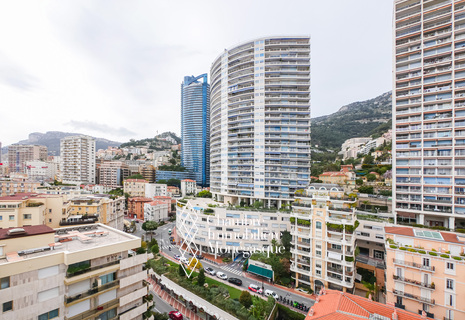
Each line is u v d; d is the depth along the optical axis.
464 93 60.47
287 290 53.75
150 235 95.69
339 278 50.12
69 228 32.62
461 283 34.25
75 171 169.88
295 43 95.06
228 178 99.81
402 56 69.69
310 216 54.00
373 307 31.55
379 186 104.31
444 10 65.19
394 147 68.25
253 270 60.16
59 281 23.39
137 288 30.19
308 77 93.12
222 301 44.91
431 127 63.66
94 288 25.41
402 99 68.38
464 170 59.44
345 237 49.97
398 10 71.06
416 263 37.81
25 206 51.75
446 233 40.44
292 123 93.38
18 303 20.83
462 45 61.50
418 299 36.78
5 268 20.23
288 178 90.94
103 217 73.62
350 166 148.00
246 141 97.31
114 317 27.48
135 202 128.62
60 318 23.33
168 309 47.66
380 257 59.72
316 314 30.34
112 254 27.36
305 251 54.62
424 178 63.94
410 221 67.44
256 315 41.72
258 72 94.12
